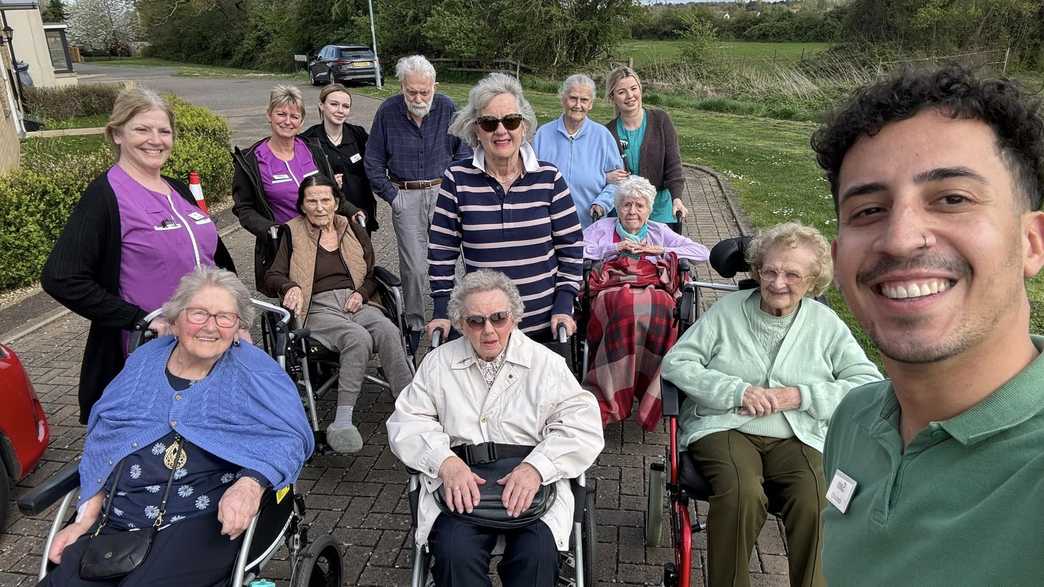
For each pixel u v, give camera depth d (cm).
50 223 663
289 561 310
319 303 394
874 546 110
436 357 282
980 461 96
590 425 263
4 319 588
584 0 2858
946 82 96
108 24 6381
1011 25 2333
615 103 498
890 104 98
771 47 3144
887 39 2531
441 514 246
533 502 241
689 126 1683
